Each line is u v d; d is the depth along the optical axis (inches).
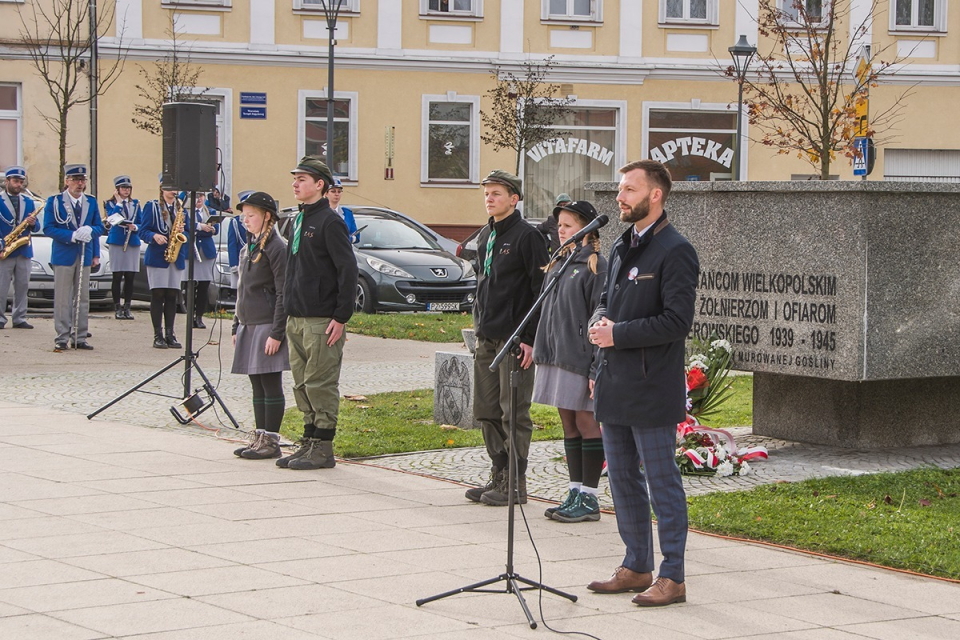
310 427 369.7
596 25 1222.9
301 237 359.3
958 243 374.9
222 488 332.8
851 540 280.8
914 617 229.1
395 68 1193.4
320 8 1180.5
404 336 731.4
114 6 1139.9
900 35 1246.3
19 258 702.5
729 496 327.9
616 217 418.6
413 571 252.7
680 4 1241.4
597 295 294.4
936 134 1263.5
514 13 1210.0
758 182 379.9
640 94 1233.4
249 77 1169.4
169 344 655.8
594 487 304.8
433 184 1208.8
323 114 1192.8
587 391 297.6
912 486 341.7
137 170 1146.0
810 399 407.5
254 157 1175.0
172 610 221.5
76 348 637.9
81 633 207.3
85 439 404.8
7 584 236.7
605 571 257.6
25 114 1127.6
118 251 761.6
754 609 232.2
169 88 1102.4
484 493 321.4
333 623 216.1
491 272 316.2
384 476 355.9
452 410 443.8
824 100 789.2
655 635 215.2
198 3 1155.3
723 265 392.5
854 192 361.4
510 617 222.8
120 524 288.4
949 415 413.4
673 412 231.6
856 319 362.6
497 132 1191.6
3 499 313.6
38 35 1119.6
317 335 359.6
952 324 375.2
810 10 1155.3
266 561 257.6
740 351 389.4
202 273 723.4
